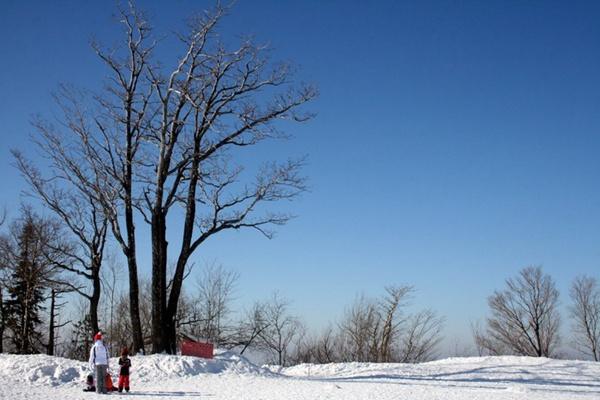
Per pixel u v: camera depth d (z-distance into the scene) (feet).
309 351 199.62
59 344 178.60
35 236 138.72
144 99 98.73
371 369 110.01
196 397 64.85
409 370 106.73
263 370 93.25
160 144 98.32
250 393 67.97
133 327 97.04
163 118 97.60
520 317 204.23
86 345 171.32
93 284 112.16
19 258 142.20
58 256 136.26
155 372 83.46
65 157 95.81
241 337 151.23
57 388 72.84
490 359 126.41
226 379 81.51
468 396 65.21
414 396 64.44
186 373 84.33
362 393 66.74
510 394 68.03
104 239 113.50
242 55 100.37
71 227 106.11
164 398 64.28
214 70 99.81
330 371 110.52
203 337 161.68
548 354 200.54
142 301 171.73
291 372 113.29
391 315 198.80
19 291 156.04
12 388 70.69
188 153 101.86
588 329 202.49
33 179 100.27
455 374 100.83
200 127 99.81
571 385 85.61
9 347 177.27
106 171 96.84
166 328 96.68
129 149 97.91
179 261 99.09
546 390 74.43
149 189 98.32
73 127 95.45
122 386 70.23
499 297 208.13
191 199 99.81
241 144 102.12
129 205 97.81
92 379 71.15
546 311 202.59
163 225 98.63
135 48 97.66
